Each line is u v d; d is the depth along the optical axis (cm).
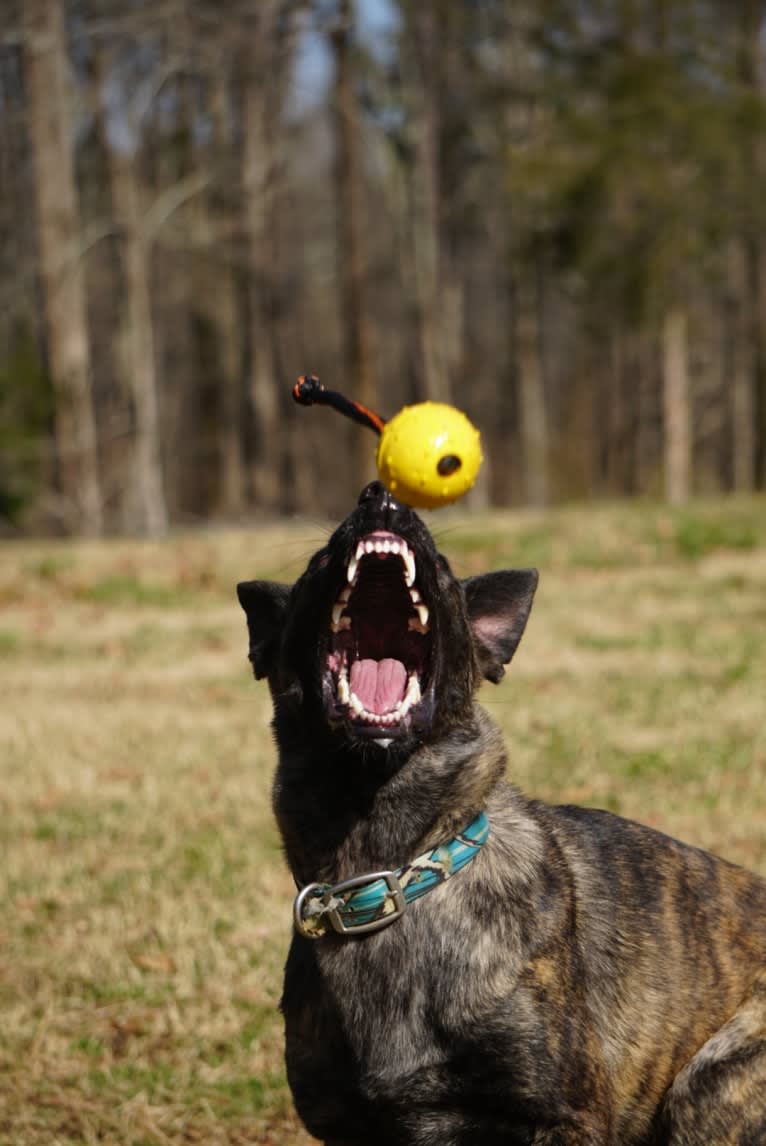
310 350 5581
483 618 446
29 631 1552
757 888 452
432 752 407
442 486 416
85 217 3412
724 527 1966
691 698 1099
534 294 4100
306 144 4519
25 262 2958
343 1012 395
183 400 5322
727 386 4928
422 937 393
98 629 1556
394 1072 389
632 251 3497
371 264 4659
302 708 409
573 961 402
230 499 4309
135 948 634
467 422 425
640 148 3328
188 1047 547
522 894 399
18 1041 554
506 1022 382
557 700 1110
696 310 4450
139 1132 491
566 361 6141
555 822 442
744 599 1580
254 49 3356
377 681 423
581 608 1565
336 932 398
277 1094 515
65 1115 506
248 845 765
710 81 3503
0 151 3100
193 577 1814
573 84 3522
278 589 438
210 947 626
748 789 839
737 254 4309
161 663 1362
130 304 3075
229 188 3722
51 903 695
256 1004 578
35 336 2917
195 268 4191
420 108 3609
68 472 2638
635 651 1318
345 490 5188
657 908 428
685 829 763
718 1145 406
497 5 3809
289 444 3988
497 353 5350
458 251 4494
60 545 2092
